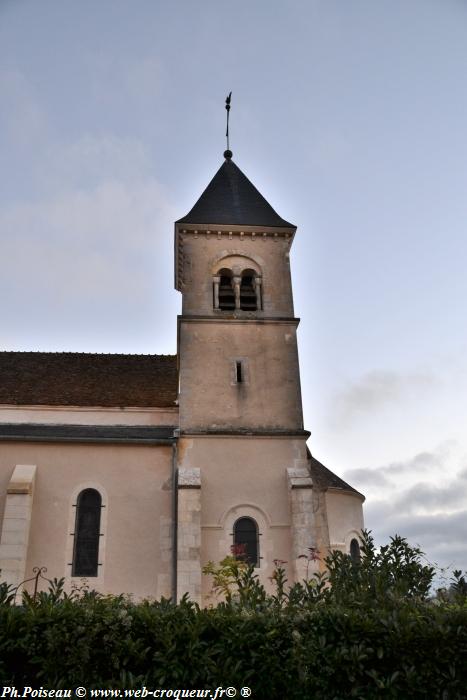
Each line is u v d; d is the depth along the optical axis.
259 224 21.03
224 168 24.52
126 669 6.73
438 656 6.69
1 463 17.36
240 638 6.78
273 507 17.30
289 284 20.56
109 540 16.70
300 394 18.98
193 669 6.65
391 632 6.75
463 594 8.16
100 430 18.86
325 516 18.92
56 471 17.39
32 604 7.16
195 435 17.92
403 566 8.70
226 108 26.31
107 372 22.66
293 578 16.36
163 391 21.31
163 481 17.58
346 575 8.62
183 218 21.14
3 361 22.72
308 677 6.64
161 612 7.16
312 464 21.58
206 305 19.94
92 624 6.84
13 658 6.77
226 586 14.01
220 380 18.92
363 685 6.64
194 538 16.25
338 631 6.88
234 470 17.64
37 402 19.56
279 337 19.73
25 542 16.12
